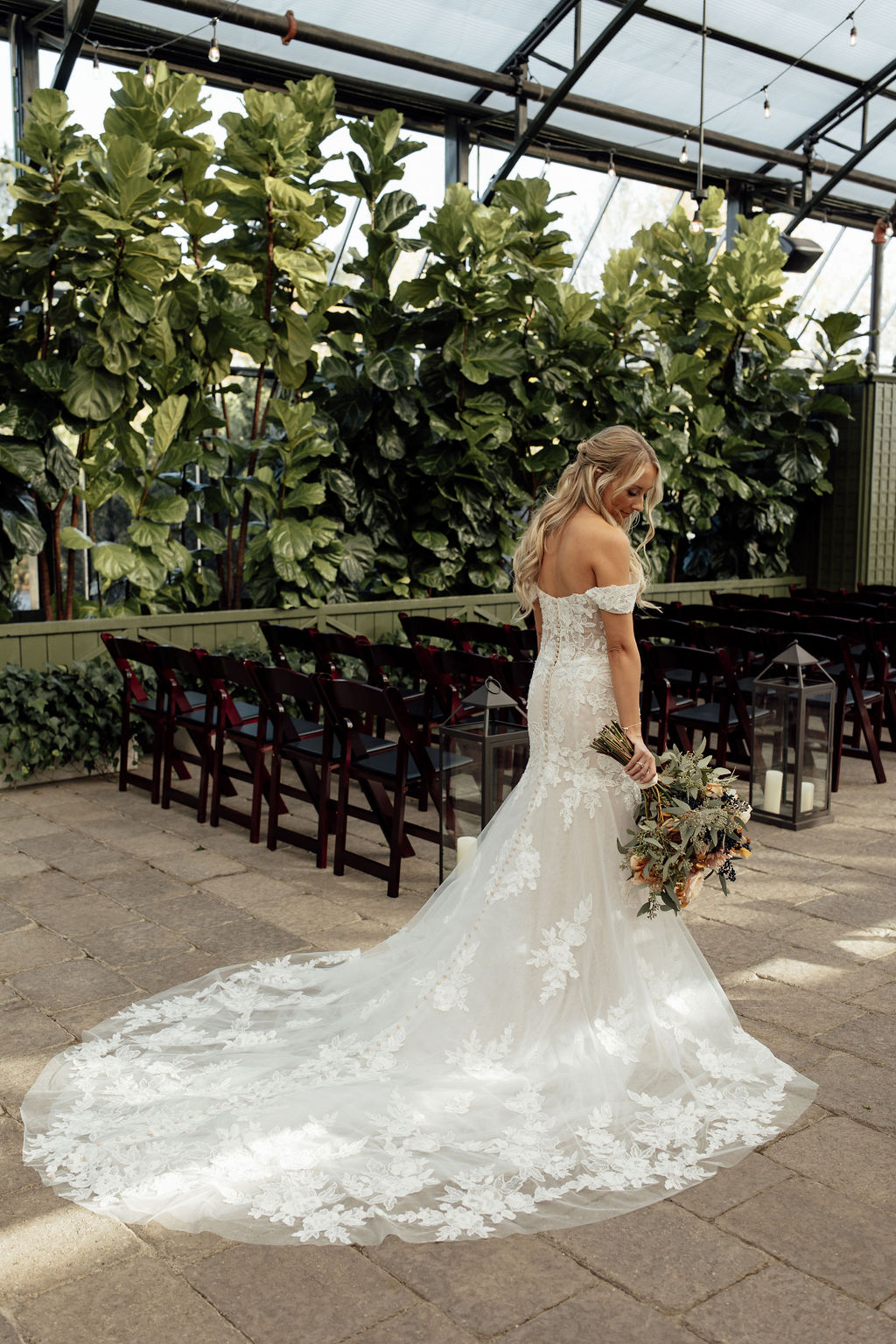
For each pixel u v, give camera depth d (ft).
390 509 27.50
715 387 34.50
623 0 31.55
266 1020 10.43
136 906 13.89
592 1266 7.22
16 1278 7.13
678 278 33.71
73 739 19.83
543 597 9.81
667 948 9.88
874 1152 8.53
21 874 15.07
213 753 17.44
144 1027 10.45
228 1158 8.29
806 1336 6.58
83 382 21.35
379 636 25.73
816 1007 11.03
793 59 35.35
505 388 28.63
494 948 9.57
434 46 31.71
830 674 20.40
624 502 9.50
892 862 15.67
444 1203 7.77
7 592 22.39
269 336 24.58
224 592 26.21
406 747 14.12
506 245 27.48
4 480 21.75
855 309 49.19
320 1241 7.43
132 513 23.25
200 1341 6.58
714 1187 8.05
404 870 15.39
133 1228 7.61
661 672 18.85
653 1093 9.16
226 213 24.47
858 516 35.94
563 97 31.99
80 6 24.76
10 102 27.25
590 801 9.48
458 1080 9.18
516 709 13.52
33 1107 9.09
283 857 15.92
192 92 23.77
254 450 24.91
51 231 21.52
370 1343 6.55
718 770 9.61
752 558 34.99
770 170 41.70
